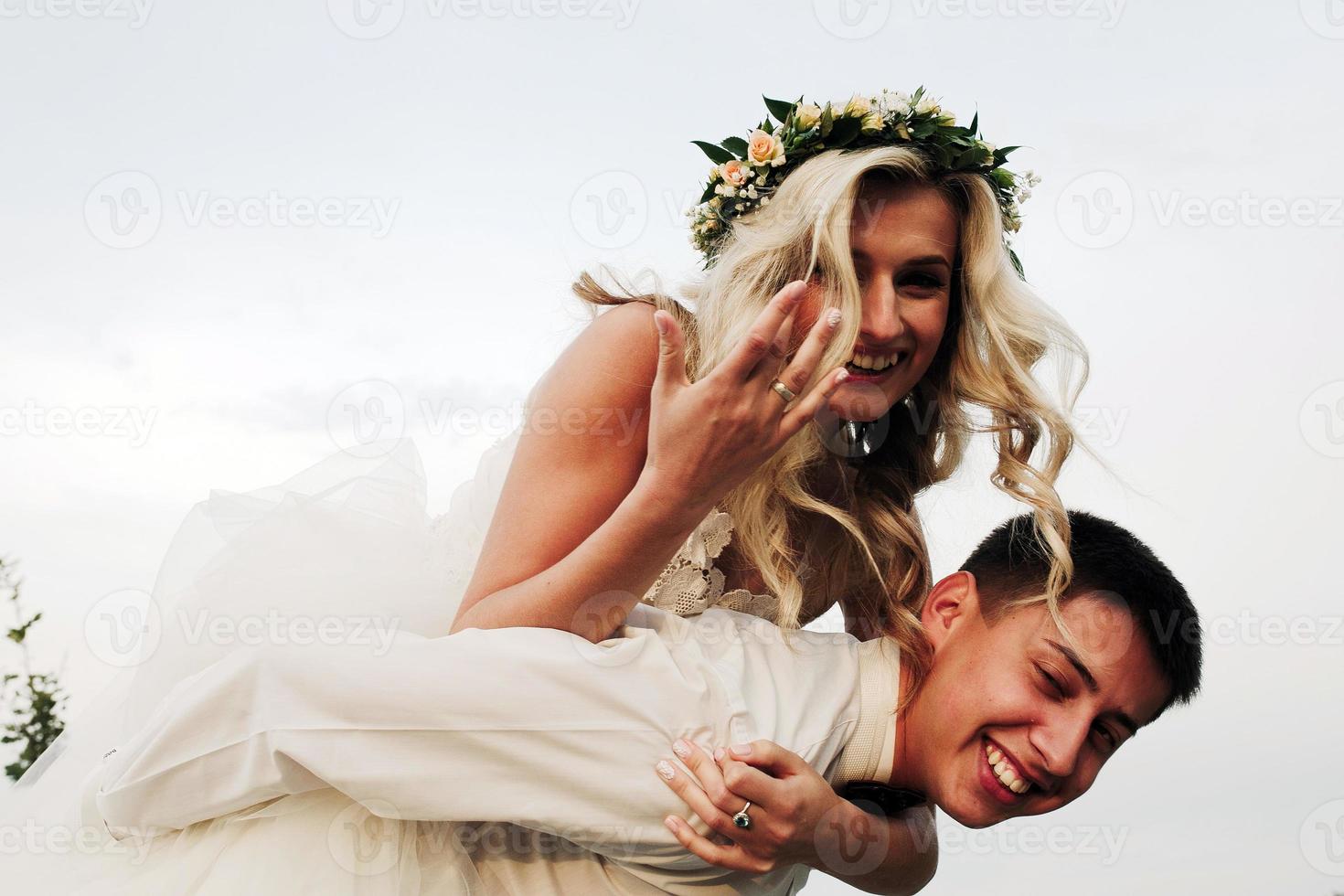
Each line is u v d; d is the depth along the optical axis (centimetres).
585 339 154
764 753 132
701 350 166
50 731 199
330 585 155
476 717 127
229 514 173
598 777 130
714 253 181
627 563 135
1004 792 144
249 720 129
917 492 193
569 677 129
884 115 163
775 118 175
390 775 125
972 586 154
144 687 155
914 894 162
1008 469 179
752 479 163
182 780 129
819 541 180
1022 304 180
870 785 155
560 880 143
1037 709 141
